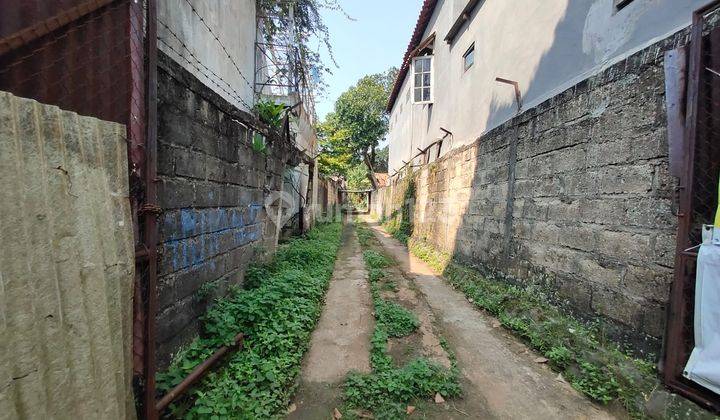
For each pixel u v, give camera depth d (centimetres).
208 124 312
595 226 326
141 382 186
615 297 298
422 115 1170
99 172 152
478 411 248
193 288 288
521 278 455
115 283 158
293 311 362
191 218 282
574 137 360
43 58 153
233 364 266
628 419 239
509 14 538
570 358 301
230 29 479
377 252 881
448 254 748
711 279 216
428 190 970
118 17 181
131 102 185
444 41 921
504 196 513
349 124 2570
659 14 275
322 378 282
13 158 115
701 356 219
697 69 232
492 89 597
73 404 133
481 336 377
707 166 231
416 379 271
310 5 646
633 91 288
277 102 750
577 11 377
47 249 126
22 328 115
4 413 108
